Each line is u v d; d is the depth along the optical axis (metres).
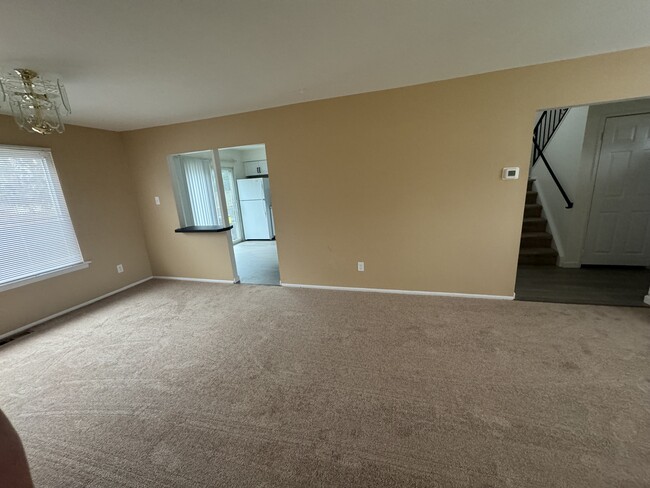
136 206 4.31
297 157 3.39
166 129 3.84
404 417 1.64
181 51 1.88
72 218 3.47
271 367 2.17
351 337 2.51
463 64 2.38
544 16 1.67
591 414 1.59
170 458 1.48
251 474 1.37
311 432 1.58
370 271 3.47
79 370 2.26
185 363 2.29
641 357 2.03
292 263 3.79
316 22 1.64
